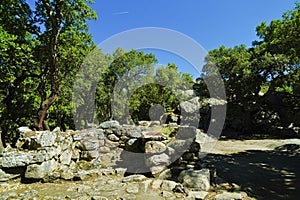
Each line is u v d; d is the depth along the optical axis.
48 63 6.76
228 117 12.73
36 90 9.02
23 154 3.77
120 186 3.61
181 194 3.22
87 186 3.62
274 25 12.78
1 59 6.53
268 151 6.80
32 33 7.09
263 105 13.00
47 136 4.11
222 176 4.05
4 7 6.41
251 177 4.00
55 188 3.54
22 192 3.35
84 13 7.19
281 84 12.30
